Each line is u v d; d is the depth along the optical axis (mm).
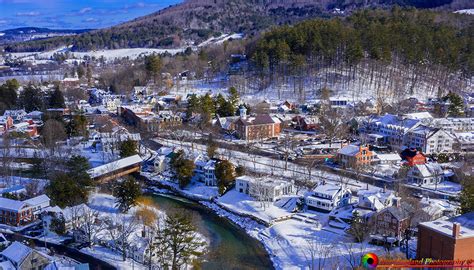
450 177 148000
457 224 85312
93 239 109375
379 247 103750
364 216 112000
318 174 153125
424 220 108750
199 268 98438
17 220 120000
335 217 118312
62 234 113938
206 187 147000
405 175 146125
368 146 169625
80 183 133625
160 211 127688
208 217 127938
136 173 161500
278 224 119875
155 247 101875
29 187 136625
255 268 99750
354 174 152500
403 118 194375
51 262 91625
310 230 115625
